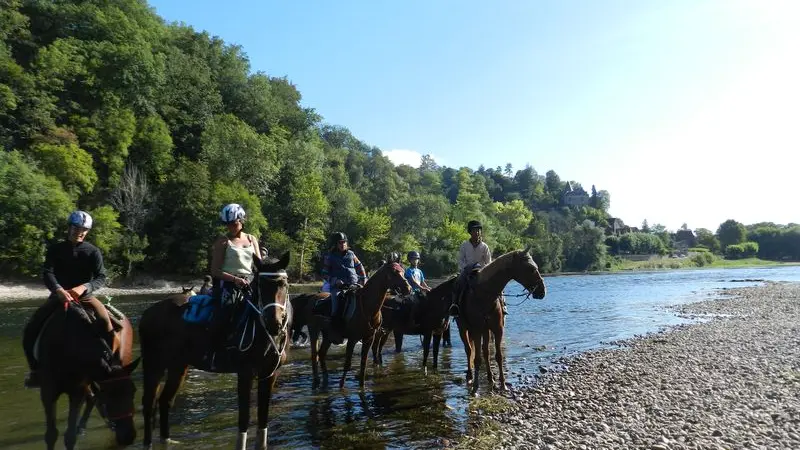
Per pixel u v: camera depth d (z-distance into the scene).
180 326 6.60
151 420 6.79
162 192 56.41
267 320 6.12
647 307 30.86
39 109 49.28
